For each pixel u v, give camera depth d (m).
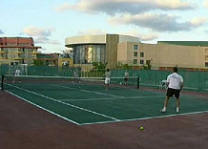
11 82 32.56
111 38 76.31
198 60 83.12
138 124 10.04
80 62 80.88
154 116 11.72
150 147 7.35
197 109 14.09
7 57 110.50
